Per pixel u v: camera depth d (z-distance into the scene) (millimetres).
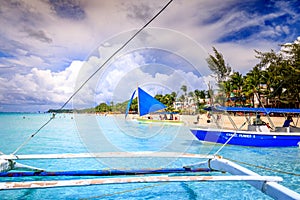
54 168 5805
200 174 4637
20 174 3943
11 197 4000
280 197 2762
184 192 4254
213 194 4156
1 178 4512
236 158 7527
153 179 2963
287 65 32906
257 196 4070
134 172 4137
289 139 9531
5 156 4305
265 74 35438
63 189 4379
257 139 9445
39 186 2713
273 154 8297
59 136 13844
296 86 30047
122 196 4062
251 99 35219
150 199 3920
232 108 10289
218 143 9906
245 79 36719
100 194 4141
